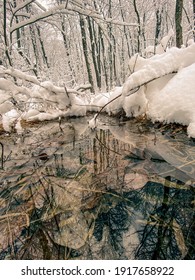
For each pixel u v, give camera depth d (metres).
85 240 1.42
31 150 3.33
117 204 1.77
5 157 3.10
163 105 3.55
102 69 16.17
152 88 3.96
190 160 2.44
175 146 2.86
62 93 5.23
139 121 4.02
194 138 2.82
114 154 2.90
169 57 3.80
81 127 4.61
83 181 2.21
